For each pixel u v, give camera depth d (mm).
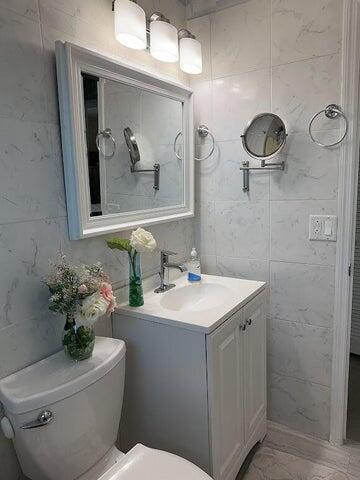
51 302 1165
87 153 1288
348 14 1474
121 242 1378
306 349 1798
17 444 1010
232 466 1466
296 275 1773
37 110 1134
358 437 1817
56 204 1219
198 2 1848
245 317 1516
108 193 1413
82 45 1273
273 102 1712
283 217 1767
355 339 2551
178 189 1866
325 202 1646
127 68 1423
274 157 1729
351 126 1537
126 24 1342
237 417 1496
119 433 1546
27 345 1141
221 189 1935
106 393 1156
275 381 1910
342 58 1519
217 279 1797
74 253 1300
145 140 1608
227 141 1875
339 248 1638
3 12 1022
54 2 1168
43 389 1006
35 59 1118
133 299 1445
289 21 1619
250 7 1708
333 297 1690
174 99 1768
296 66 1631
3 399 992
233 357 1423
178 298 1665
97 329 1411
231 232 1940
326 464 1648
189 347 1280
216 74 1854
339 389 1731
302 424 1861
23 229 1114
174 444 1402
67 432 1042
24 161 1104
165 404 1393
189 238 2018
